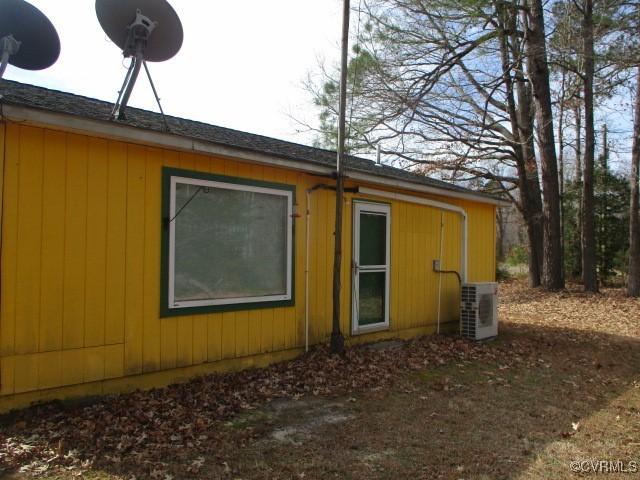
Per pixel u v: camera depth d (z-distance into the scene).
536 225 18.86
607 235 20.98
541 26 15.09
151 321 5.12
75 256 4.60
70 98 6.05
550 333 9.84
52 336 4.46
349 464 3.78
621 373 7.06
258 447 4.01
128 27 5.22
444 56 15.48
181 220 5.38
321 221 6.92
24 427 4.03
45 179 4.42
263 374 5.82
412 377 6.20
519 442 4.35
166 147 4.99
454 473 3.70
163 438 4.01
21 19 5.08
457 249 9.48
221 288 5.73
